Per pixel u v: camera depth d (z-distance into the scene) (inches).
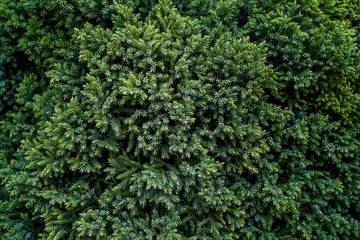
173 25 118.1
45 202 120.0
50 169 111.6
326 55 121.5
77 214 120.5
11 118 158.4
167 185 114.7
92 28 119.6
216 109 119.2
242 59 112.7
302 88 128.2
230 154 126.5
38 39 137.5
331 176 136.8
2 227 123.3
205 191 114.2
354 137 132.5
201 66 115.8
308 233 125.0
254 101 121.3
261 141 119.6
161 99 110.3
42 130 126.7
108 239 108.6
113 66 112.0
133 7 124.6
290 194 121.6
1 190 137.2
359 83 129.7
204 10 131.9
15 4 138.2
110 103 110.0
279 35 123.6
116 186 111.6
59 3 119.6
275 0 131.5
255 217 126.6
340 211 135.3
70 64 132.0
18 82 161.8
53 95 136.3
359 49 132.6
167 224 111.1
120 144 120.0
